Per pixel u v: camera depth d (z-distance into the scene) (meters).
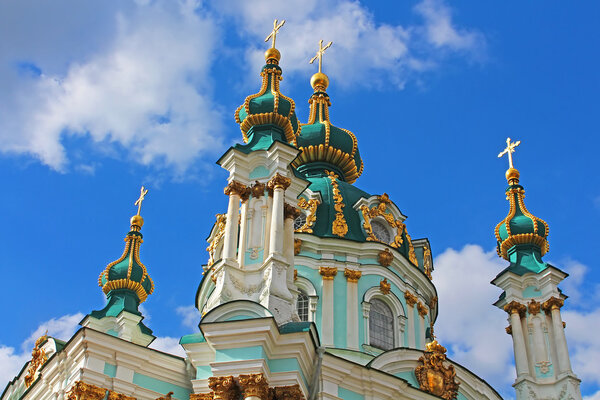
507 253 44.81
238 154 35.75
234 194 35.16
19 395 38.38
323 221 43.72
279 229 34.06
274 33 41.72
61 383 33.53
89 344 32.41
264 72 39.66
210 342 30.97
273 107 37.62
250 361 30.19
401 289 42.75
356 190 46.19
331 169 49.09
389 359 36.72
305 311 40.78
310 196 44.34
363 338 40.19
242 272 33.47
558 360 40.44
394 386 34.94
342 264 42.00
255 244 34.22
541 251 44.41
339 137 49.31
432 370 37.34
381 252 42.69
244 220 34.78
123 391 32.16
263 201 35.16
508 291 42.69
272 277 32.81
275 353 31.12
